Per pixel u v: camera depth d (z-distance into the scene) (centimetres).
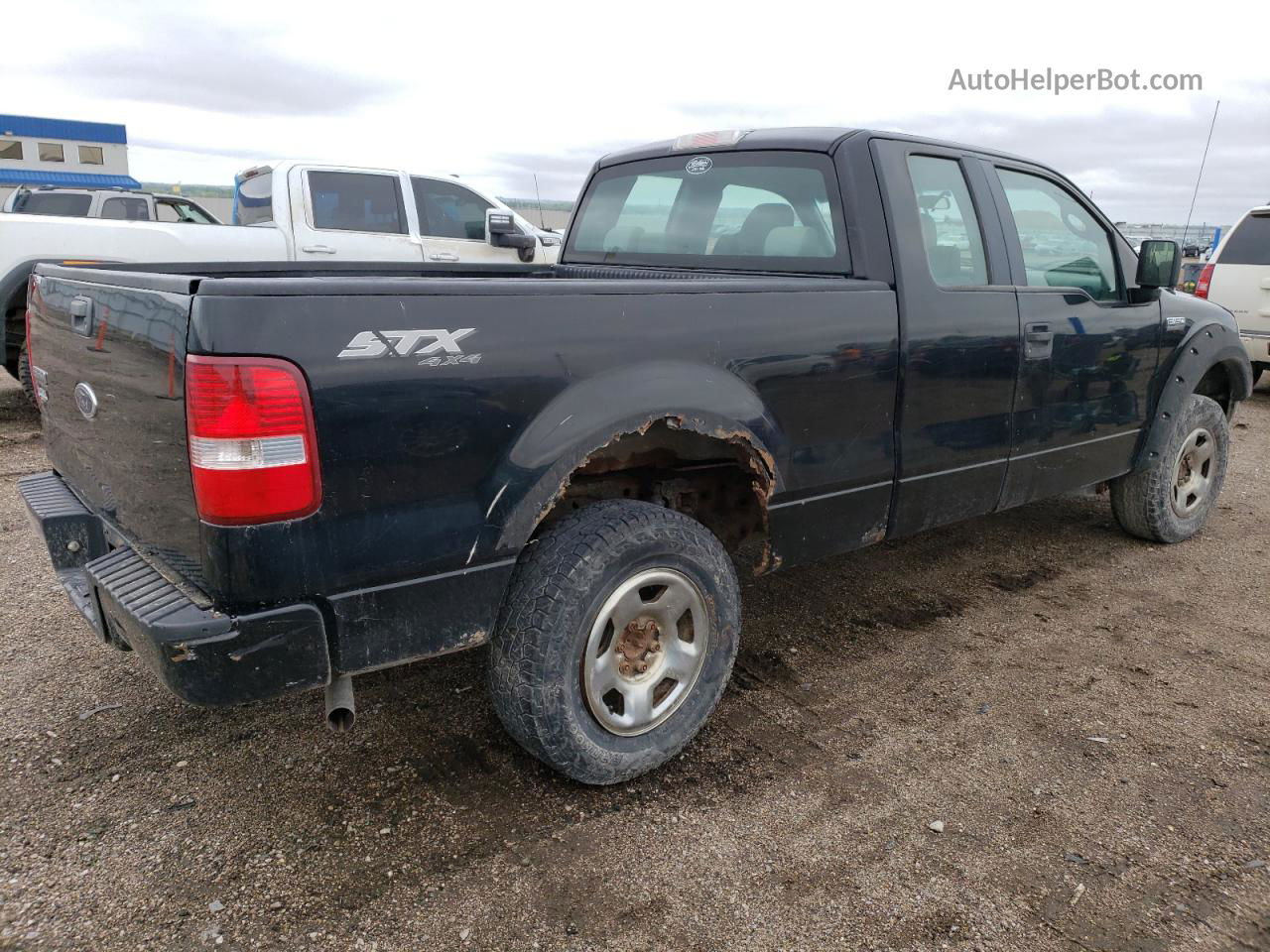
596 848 230
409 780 257
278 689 199
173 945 195
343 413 194
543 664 229
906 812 247
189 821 237
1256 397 970
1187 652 351
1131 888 219
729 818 243
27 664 319
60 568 258
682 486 301
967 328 322
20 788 249
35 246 625
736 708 302
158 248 664
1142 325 406
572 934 201
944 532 495
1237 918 209
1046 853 231
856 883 219
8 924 200
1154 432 436
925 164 328
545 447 224
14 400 768
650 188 385
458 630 223
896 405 306
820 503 294
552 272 396
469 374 211
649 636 255
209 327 180
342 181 766
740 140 348
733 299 259
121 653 330
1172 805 252
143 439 208
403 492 205
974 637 362
